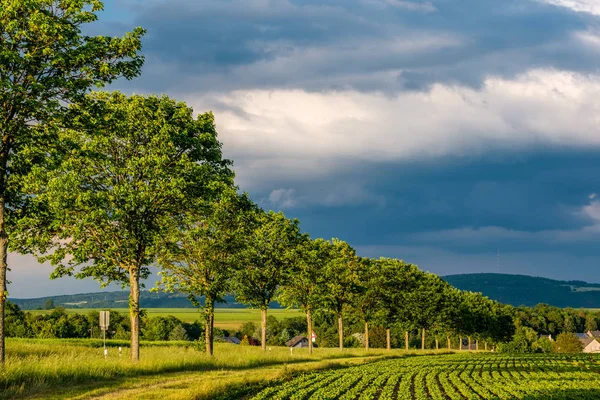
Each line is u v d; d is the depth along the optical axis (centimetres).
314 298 6006
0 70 2289
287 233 5262
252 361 4184
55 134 2469
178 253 4028
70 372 2459
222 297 4381
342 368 4591
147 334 12938
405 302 8781
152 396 2100
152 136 3309
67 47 2447
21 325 10231
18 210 2500
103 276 3425
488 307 12575
